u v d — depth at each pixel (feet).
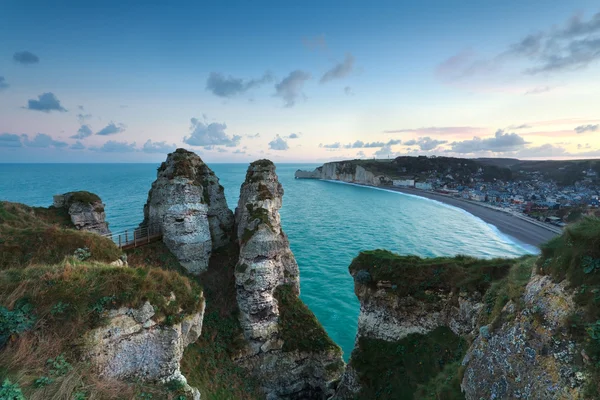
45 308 40.96
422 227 359.87
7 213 84.69
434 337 77.92
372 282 86.99
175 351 49.85
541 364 34.83
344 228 340.59
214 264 117.91
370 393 77.25
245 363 94.84
